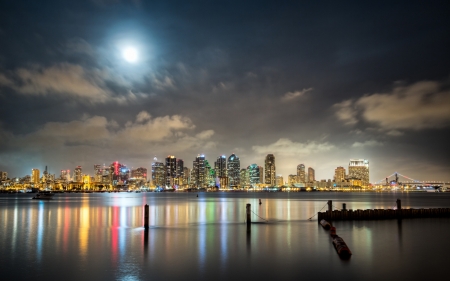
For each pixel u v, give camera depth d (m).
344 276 33.91
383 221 72.50
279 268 36.69
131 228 66.62
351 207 137.25
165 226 69.56
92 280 33.03
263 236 55.88
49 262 39.50
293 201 199.25
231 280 33.03
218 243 50.09
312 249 45.62
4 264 38.69
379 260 39.69
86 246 48.38
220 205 151.75
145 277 33.94
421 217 78.50
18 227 68.56
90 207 138.25
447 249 45.19
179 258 41.12
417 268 36.38
